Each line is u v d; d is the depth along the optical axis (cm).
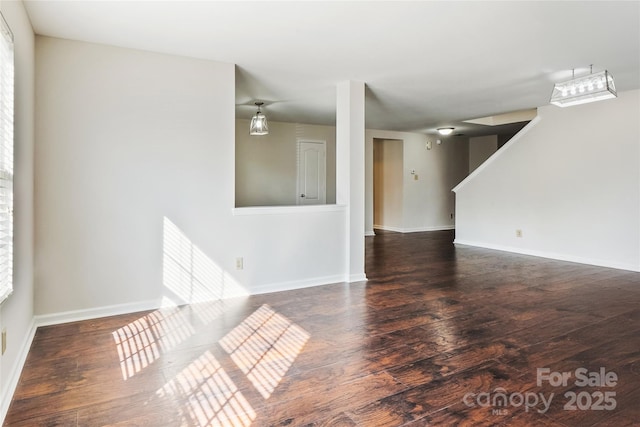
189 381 222
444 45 340
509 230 667
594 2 264
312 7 268
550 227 605
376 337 286
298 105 586
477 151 988
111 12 273
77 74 322
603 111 536
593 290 415
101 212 332
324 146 808
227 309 350
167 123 356
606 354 257
